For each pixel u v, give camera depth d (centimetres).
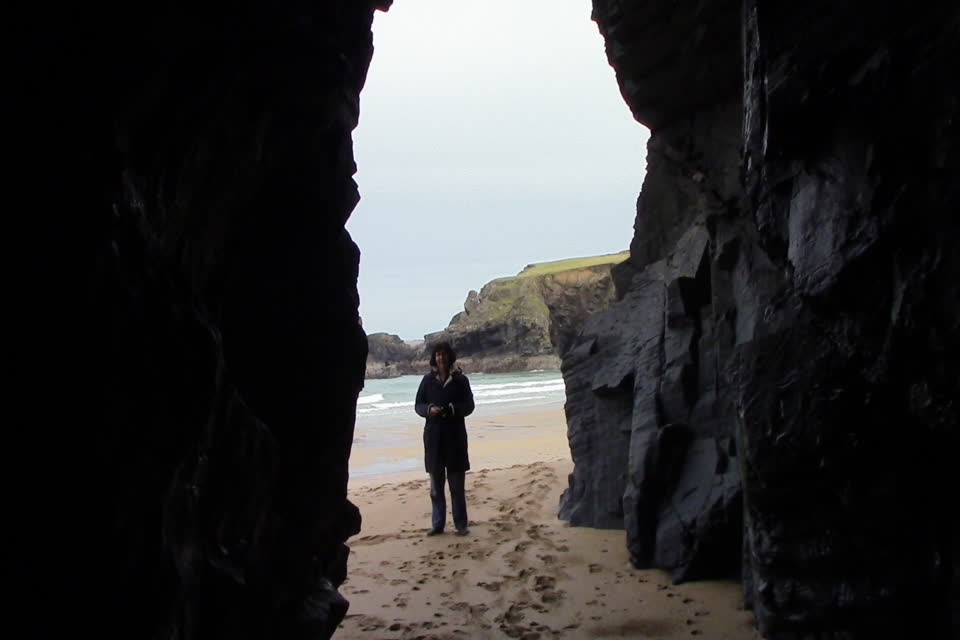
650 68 642
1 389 174
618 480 743
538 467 1160
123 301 196
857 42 354
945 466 346
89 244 185
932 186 323
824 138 374
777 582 420
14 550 175
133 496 198
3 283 175
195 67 240
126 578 194
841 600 388
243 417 283
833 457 385
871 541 378
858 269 348
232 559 283
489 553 688
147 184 223
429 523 844
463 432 789
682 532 582
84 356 184
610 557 645
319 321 389
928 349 326
